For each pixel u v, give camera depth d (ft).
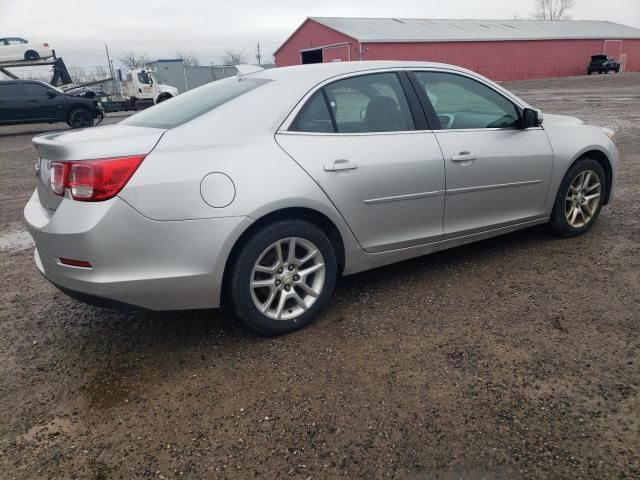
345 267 10.77
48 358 9.71
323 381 8.56
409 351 9.32
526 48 134.82
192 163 8.75
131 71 85.97
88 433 7.60
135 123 10.52
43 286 13.21
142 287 8.58
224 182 8.85
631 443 6.88
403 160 10.79
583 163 14.10
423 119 11.48
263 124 9.62
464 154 11.71
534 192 13.29
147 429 7.63
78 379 8.98
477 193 12.13
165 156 8.64
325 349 9.54
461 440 7.10
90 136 9.25
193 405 8.13
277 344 9.82
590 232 15.03
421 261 13.57
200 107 10.05
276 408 7.95
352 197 10.21
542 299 11.03
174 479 6.68
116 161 8.28
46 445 7.39
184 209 8.59
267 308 9.78
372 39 113.50
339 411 7.80
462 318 10.43
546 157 13.21
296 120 9.92
